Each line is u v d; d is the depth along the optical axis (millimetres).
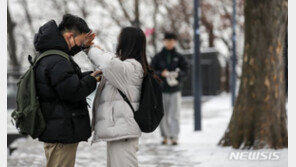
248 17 9898
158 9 45312
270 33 9711
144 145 11711
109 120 4914
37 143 12695
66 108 4672
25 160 9711
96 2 41344
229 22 45719
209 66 44062
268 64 9758
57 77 4555
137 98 5066
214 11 46500
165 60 11867
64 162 4797
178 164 8695
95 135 5027
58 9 40281
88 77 4773
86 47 5082
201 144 11461
